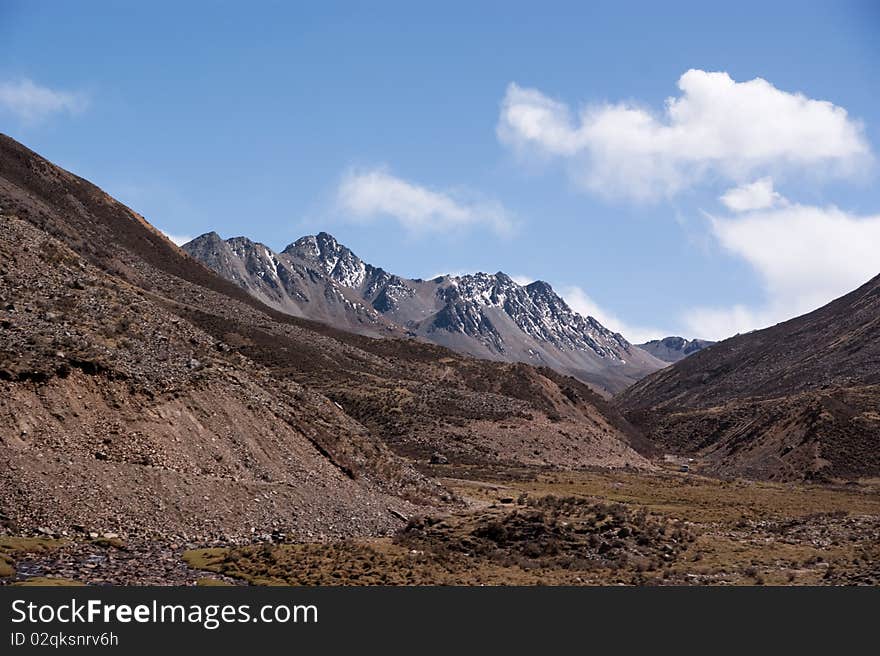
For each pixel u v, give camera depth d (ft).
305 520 176.76
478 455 422.00
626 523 191.31
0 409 154.10
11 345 168.86
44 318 187.21
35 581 118.73
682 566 168.25
